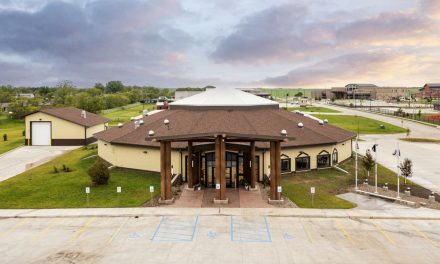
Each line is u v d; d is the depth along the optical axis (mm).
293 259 19953
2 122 100562
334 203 29531
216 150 29375
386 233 23547
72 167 43406
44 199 30625
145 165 40188
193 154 34281
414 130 82625
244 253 20688
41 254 20750
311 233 23484
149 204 29219
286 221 25594
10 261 19906
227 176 35750
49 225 25047
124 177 38000
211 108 45625
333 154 43062
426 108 143625
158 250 21125
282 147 38281
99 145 48594
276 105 50875
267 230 23969
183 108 47625
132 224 25109
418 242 22203
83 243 22156
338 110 130625
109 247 21578
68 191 32969
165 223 25219
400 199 29906
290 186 34688
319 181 36719
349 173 40312
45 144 61906
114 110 138500
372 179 37844
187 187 34438
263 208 28172
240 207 28484
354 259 19969
